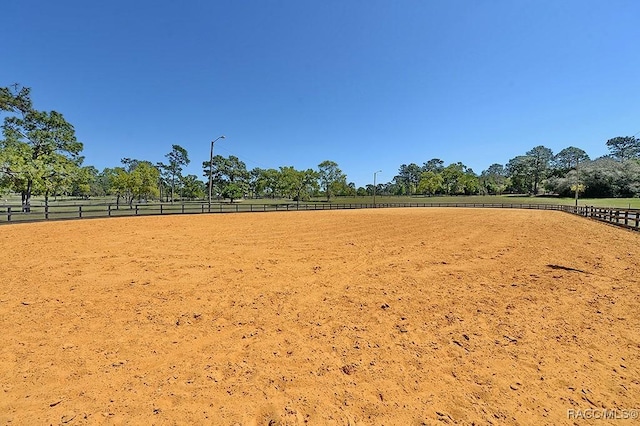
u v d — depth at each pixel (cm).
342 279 741
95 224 1795
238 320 497
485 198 8225
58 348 396
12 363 358
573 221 2334
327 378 337
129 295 606
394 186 12256
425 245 1225
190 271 794
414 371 350
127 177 5544
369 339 432
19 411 277
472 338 432
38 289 628
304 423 267
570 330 452
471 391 312
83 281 688
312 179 7462
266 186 8425
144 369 351
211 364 364
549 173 8938
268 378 336
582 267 835
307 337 438
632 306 543
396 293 636
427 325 478
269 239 1358
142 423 264
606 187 6575
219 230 1641
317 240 1348
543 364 362
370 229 1792
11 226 1605
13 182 2372
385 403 294
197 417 273
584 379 330
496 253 1052
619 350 392
